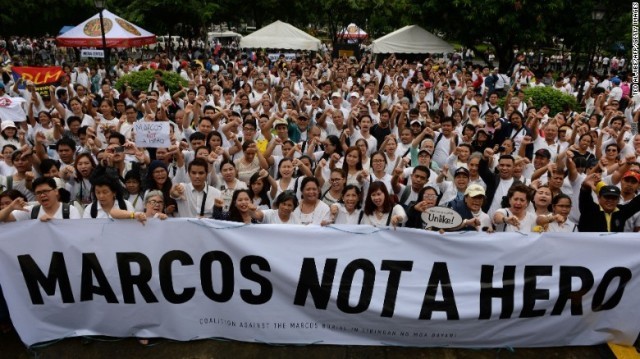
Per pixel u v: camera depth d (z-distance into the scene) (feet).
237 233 14.70
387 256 14.76
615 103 36.78
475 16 67.72
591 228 16.83
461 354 15.05
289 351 15.01
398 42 76.07
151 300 15.14
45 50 108.37
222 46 122.31
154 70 49.39
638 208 16.55
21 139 24.00
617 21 69.77
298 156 24.79
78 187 19.95
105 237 14.79
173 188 17.39
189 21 95.30
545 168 21.04
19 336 15.25
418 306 14.83
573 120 34.99
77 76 55.98
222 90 42.39
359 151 20.53
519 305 14.79
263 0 110.22
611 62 95.81
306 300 14.92
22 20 115.03
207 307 15.19
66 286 14.99
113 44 62.03
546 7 64.85
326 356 14.82
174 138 21.99
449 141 27.40
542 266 14.73
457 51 116.98
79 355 14.83
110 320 15.30
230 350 15.03
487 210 20.11
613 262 14.69
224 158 20.47
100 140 27.14
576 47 71.26
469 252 14.69
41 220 14.65
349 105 40.24
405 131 26.27
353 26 114.21
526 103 45.34
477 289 14.76
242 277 14.89
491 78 57.11
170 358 14.71
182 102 38.93
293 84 45.78
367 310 14.88
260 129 28.04
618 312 15.01
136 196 17.63
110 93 41.86
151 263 14.89
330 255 14.74
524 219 16.58
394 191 20.43
